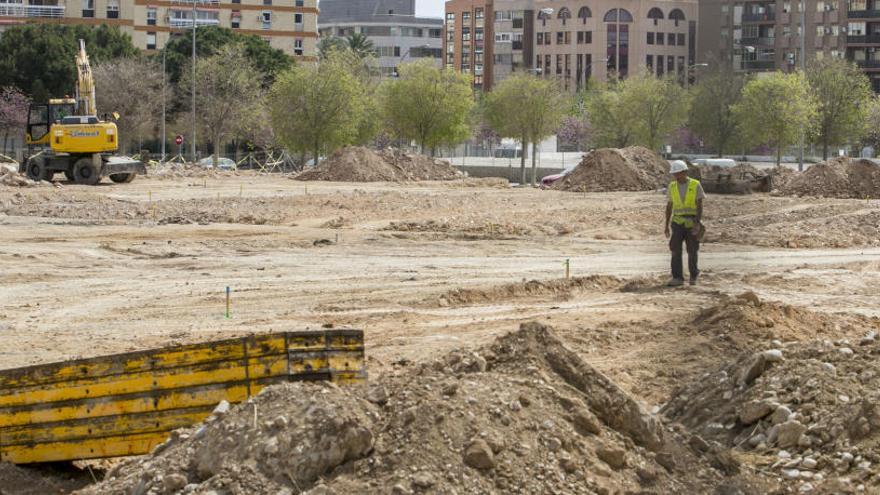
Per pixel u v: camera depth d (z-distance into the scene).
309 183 52.09
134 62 83.75
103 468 10.52
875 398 9.61
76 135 46.47
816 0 116.94
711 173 45.22
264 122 77.69
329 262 24.62
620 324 15.91
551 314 17.14
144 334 16.22
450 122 71.12
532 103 68.25
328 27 197.88
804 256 26.14
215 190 45.53
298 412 7.96
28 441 10.06
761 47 120.50
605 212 35.56
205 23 107.38
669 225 20.52
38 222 31.77
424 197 39.72
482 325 16.39
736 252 27.05
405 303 18.56
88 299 19.47
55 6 98.56
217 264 24.12
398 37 193.62
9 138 86.25
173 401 9.73
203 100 76.69
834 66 74.38
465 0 172.50
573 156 92.19
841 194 42.81
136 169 48.59
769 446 9.65
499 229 31.19
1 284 21.19
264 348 9.54
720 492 8.50
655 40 144.38
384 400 8.23
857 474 8.92
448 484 7.53
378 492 7.45
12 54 84.62
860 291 20.38
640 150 51.22
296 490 7.55
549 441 8.09
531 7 158.00
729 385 10.73
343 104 67.00
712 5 126.75
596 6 147.75
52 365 10.05
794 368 10.39
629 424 8.73
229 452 7.86
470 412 8.07
